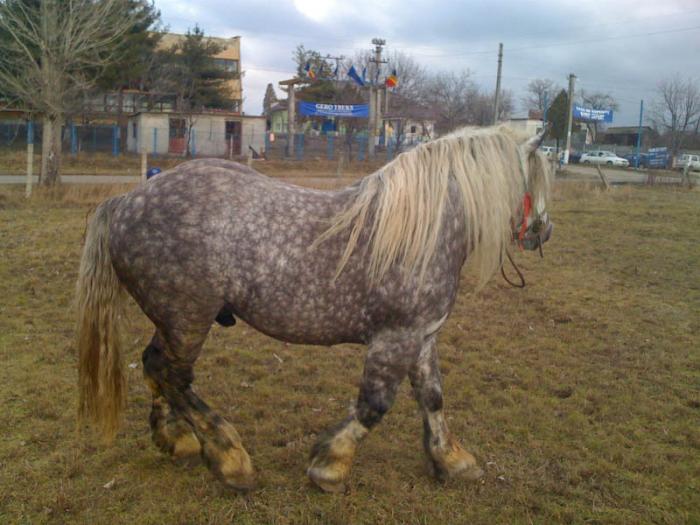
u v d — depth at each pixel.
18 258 7.65
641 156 34.25
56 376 4.41
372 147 29.12
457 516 3.02
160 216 2.90
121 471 3.28
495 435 3.85
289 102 30.48
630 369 5.04
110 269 3.11
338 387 4.49
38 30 15.11
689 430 3.98
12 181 16.55
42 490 3.07
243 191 2.98
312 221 2.98
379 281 2.95
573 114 35.72
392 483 3.23
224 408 4.09
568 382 4.73
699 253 9.55
